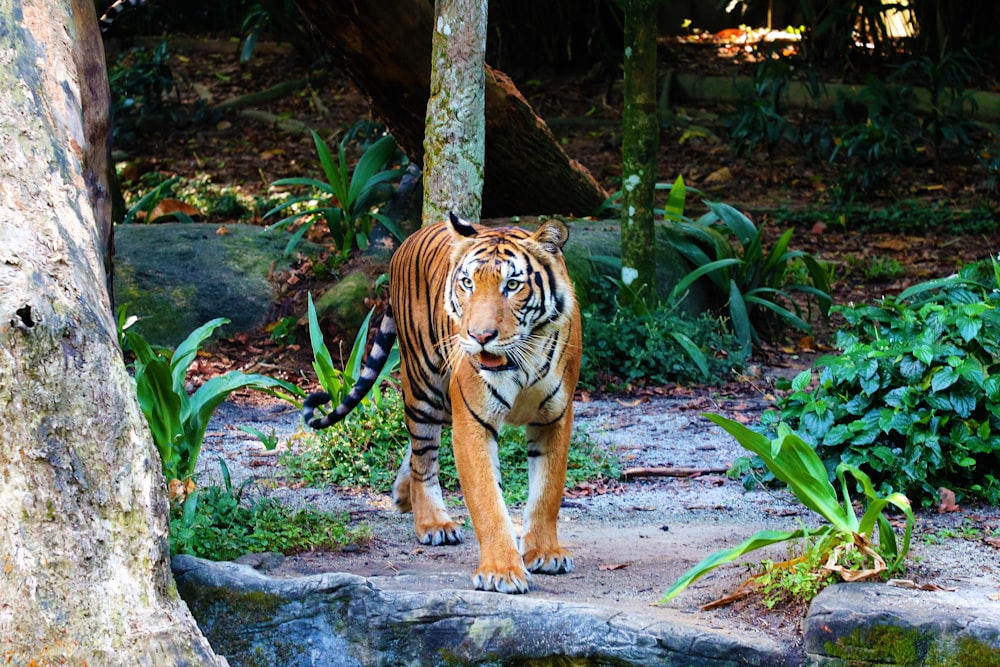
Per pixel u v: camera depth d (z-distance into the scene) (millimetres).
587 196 16578
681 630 5801
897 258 19203
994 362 8773
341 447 9805
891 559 6316
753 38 28484
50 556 5293
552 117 25375
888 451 8234
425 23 13703
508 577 6414
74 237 6164
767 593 6227
